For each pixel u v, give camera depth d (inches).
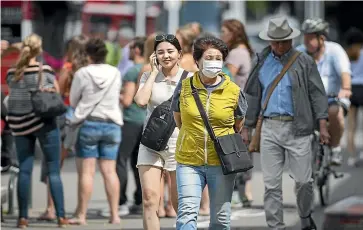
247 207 1174.3
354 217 455.5
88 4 2805.1
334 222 458.9
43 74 979.9
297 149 881.5
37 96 971.9
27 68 978.7
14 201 1218.6
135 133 1113.4
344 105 1080.2
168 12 2301.9
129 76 1077.8
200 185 733.3
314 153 1080.2
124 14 2827.3
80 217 1040.2
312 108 889.5
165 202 1159.6
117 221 1051.3
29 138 997.2
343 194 1291.8
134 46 1101.7
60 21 2218.3
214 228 740.7
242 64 1125.1
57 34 2212.1
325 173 1163.9
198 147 727.1
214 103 724.7
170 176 796.6
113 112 1023.6
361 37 1631.4
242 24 1135.0
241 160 722.8
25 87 979.9
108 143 1031.0
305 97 880.9
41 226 1023.0
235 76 1129.4
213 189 733.9
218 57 721.0
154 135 778.2
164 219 1071.6
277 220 890.1
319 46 1056.8
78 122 1014.4
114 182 1043.3
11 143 1067.3
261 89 896.9
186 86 733.3
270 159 887.7
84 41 1034.7
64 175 1567.4
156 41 797.9
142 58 1103.0
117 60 1619.1
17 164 1095.6
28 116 981.2
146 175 789.2
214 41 722.8
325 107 885.2
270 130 885.2
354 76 1648.6
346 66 1062.4
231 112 729.0
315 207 1167.6
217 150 723.4
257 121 899.4
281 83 881.5
